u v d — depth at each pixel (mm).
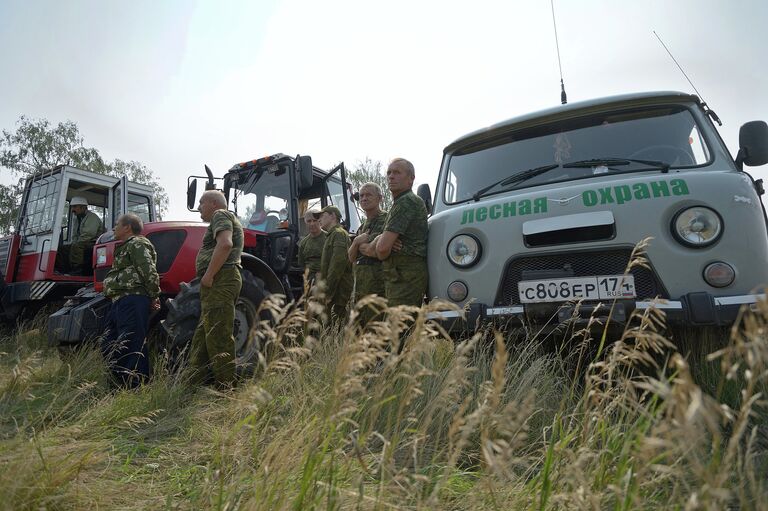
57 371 3354
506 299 2719
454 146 3754
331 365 2416
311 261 5027
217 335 3256
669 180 2445
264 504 1279
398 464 1744
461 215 2947
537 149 3334
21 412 2572
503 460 1078
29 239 6938
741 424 805
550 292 2537
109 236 4398
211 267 3242
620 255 2482
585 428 1419
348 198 6285
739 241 2238
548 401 2201
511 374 2408
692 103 3076
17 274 6953
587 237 2537
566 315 2445
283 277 5203
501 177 3361
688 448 803
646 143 3027
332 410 1300
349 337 1260
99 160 24781
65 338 3658
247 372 3684
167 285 4219
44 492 1492
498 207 2822
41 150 22938
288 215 5457
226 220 3350
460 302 2826
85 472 1762
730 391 2221
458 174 3627
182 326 3641
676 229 2344
